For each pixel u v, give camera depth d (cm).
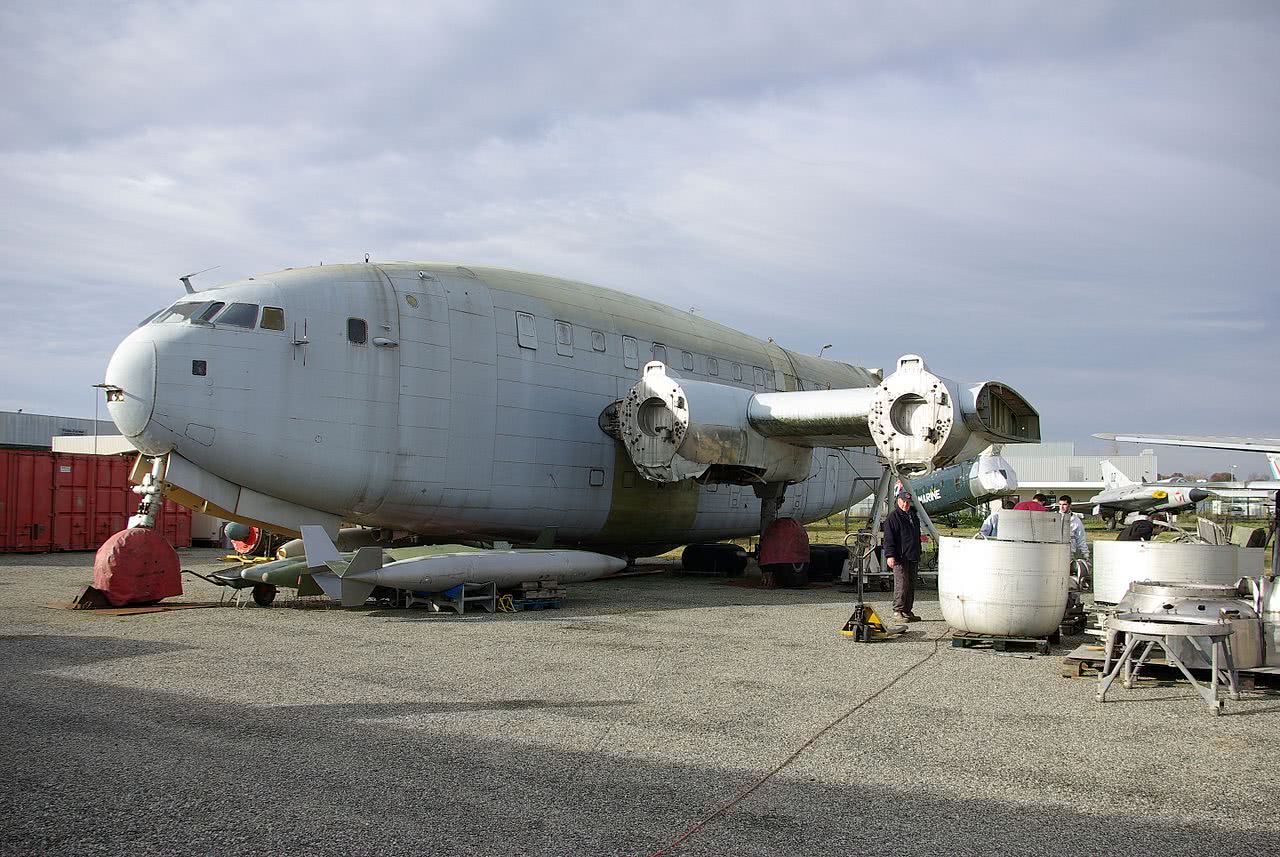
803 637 1080
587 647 986
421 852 423
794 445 1656
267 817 464
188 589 1534
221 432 1240
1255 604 873
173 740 600
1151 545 999
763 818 473
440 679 807
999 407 1485
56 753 569
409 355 1388
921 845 439
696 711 702
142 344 1229
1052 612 983
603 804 491
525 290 1598
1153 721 691
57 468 2556
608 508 1666
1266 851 434
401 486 1377
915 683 822
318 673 826
